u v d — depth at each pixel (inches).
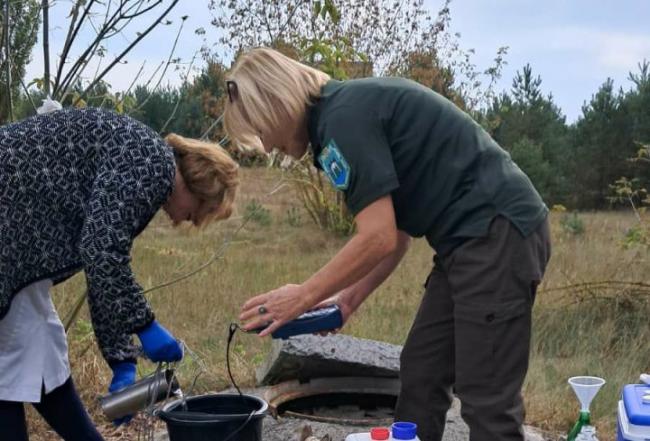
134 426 178.7
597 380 125.6
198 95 488.1
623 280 311.1
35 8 206.8
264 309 115.5
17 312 115.6
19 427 118.2
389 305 308.7
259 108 116.2
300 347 177.0
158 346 114.1
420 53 559.2
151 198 111.4
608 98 807.7
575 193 800.9
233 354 229.0
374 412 179.3
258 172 509.7
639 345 245.8
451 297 129.9
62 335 124.6
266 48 120.5
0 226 110.2
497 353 116.5
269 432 158.4
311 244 484.7
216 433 114.7
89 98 208.2
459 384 119.5
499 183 116.4
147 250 418.9
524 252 115.3
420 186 118.2
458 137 117.7
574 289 290.8
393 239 114.0
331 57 209.8
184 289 325.1
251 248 462.0
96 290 109.3
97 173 111.7
